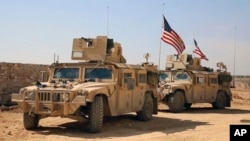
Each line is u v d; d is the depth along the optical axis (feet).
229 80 69.97
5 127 36.19
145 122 43.01
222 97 68.49
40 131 34.40
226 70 70.74
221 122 45.01
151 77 44.91
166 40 58.90
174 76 62.80
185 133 35.09
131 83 37.29
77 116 33.37
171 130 37.09
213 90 66.49
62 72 38.27
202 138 32.09
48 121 40.91
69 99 31.94
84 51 38.73
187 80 61.77
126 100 38.83
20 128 35.86
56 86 33.45
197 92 62.64
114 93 36.32
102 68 37.19
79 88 32.68
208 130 37.37
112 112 36.11
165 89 57.26
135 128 37.88
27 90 33.19
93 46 38.58
